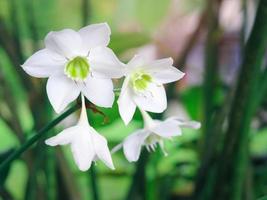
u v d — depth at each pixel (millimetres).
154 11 1108
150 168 1042
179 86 1077
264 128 994
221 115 802
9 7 846
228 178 753
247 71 689
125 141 579
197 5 1067
